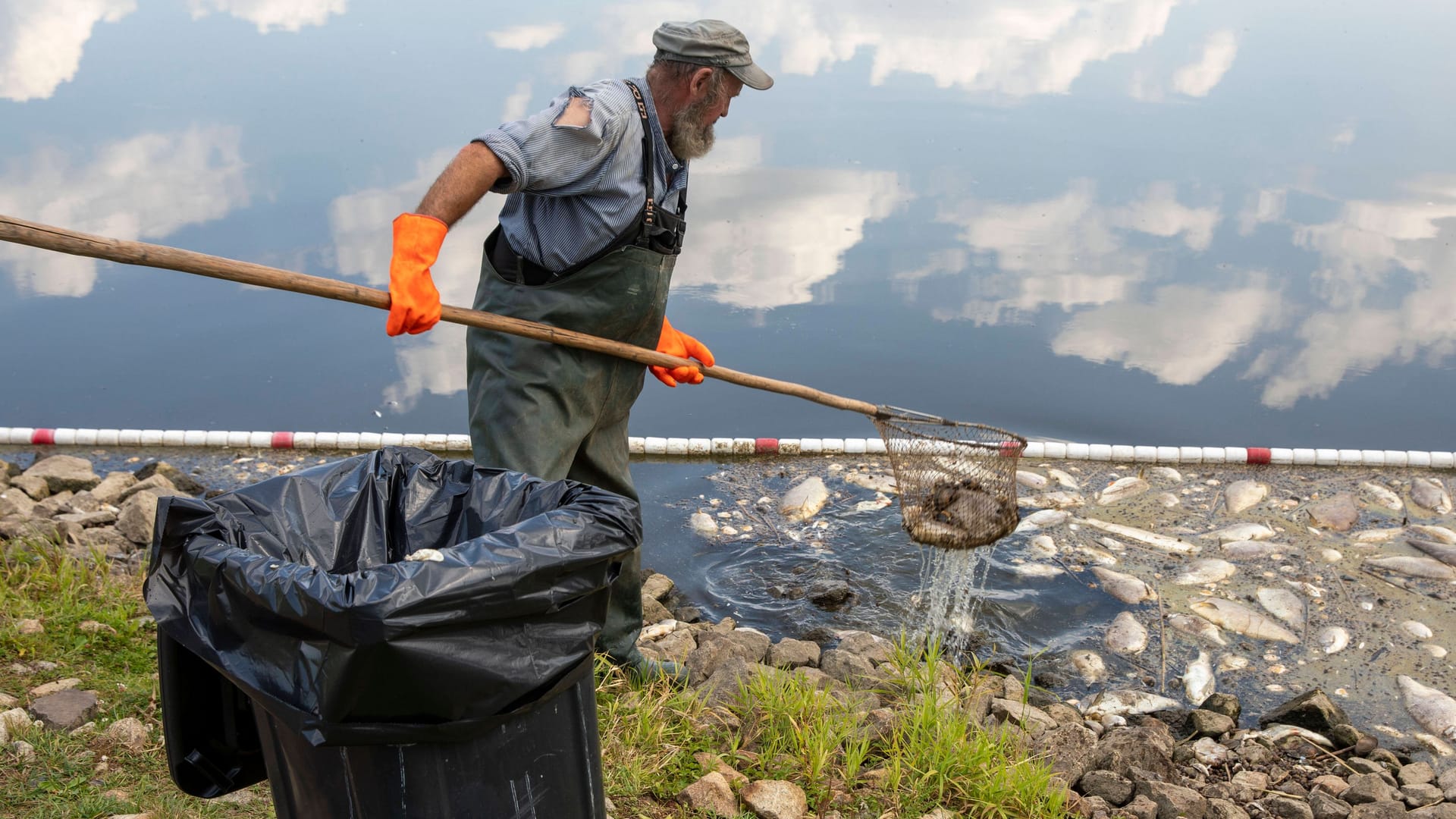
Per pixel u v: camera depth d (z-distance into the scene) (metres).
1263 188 10.96
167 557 2.13
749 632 4.97
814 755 3.65
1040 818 3.59
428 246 3.41
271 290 9.16
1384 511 6.66
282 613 1.91
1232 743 4.55
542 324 3.77
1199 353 8.23
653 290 3.93
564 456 3.91
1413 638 5.41
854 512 6.59
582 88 3.67
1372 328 8.60
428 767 2.07
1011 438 5.21
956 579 5.88
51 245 2.81
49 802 3.12
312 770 2.12
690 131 3.83
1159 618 5.57
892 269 9.33
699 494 6.81
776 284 9.05
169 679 2.24
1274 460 7.17
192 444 7.09
